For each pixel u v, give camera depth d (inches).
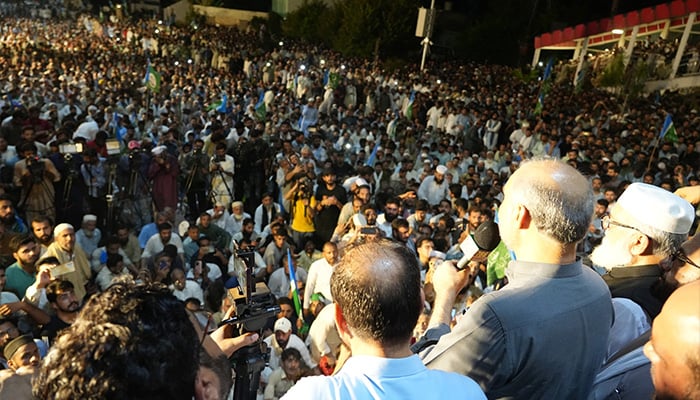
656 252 75.7
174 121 539.8
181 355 39.4
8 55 933.2
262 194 427.5
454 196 390.0
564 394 60.7
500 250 84.9
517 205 63.1
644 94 881.5
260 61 1080.2
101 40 1311.5
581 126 714.8
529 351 58.0
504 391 60.0
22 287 225.6
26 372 65.4
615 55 900.6
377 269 50.0
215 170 387.9
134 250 287.1
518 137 637.9
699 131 642.2
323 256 275.6
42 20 1728.6
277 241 281.4
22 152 313.3
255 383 59.1
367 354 50.7
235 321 57.6
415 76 1036.5
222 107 631.8
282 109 682.2
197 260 269.3
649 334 67.0
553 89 979.9
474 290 175.2
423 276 253.4
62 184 329.4
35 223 246.5
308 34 1425.9
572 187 61.1
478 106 764.6
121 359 37.0
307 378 50.9
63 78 742.5
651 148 571.8
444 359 60.3
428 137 590.9
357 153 533.6
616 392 65.1
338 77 853.2
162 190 348.5
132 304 39.7
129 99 652.1
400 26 1224.2
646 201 76.3
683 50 829.8
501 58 1321.4
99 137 386.3
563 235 60.1
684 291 41.1
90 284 251.0
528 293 59.6
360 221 293.0
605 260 80.7
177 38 1290.6
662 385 40.7
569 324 59.6
